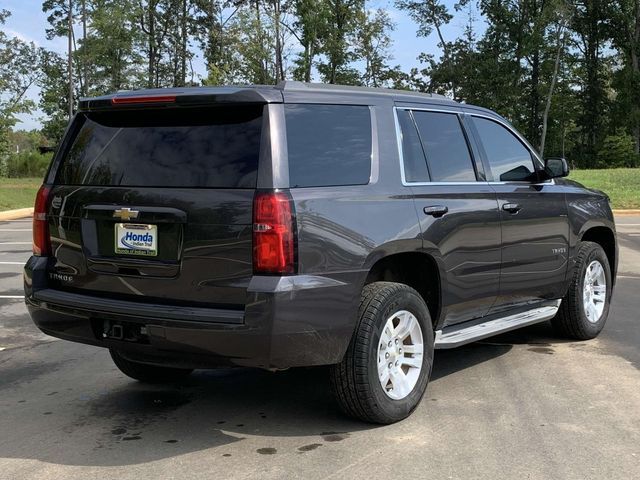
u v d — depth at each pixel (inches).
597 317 251.1
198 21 2272.4
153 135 161.6
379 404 160.7
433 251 174.7
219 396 192.7
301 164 150.7
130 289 157.8
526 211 210.1
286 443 156.3
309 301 144.6
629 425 164.4
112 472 141.6
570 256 233.9
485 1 2258.9
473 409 176.6
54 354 240.7
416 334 172.1
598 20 2388.0
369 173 165.0
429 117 190.2
